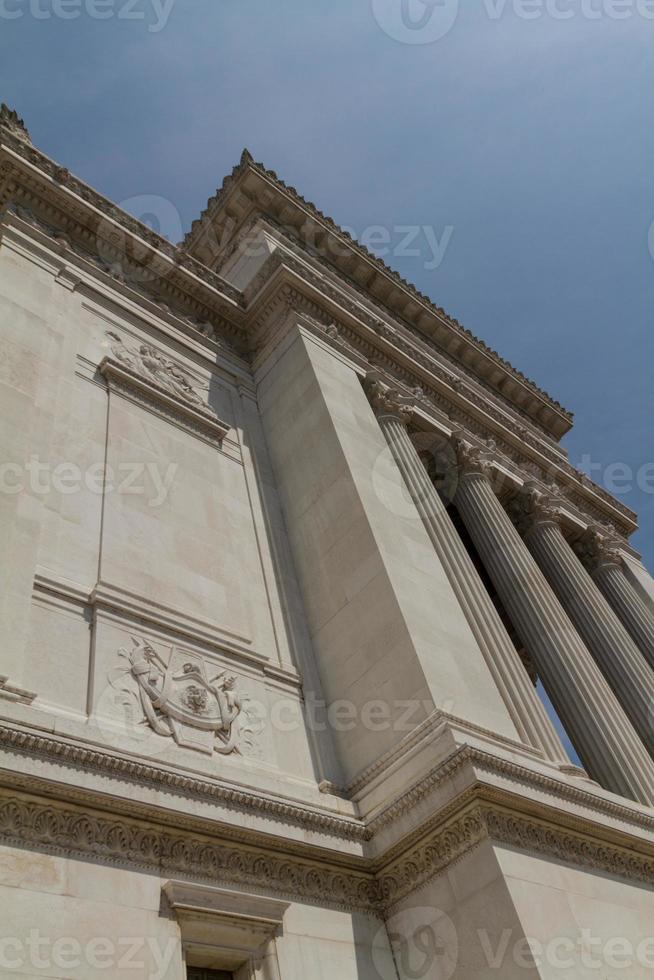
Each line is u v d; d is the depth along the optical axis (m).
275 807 13.51
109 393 20.45
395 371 30.25
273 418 24.91
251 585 19.31
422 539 20.84
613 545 37.22
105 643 14.40
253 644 17.67
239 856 12.69
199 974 11.67
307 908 13.13
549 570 31.91
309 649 18.92
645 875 16.14
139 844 11.55
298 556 20.97
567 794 15.47
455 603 19.50
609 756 21.67
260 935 12.16
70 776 11.05
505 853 13.08
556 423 45.19
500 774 14.09
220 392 25.08
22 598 13.44
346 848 14.08
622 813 16.73
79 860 10.75
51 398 17.98
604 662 28.66
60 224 24.06
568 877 13.98
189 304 27.20
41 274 21.17
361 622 18.05
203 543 19.05
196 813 12.20
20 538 14.29
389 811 14.43
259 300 27.72
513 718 17.89
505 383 42.69
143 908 10.99
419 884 13.80
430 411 29.91
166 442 20.81
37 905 9.91
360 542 19.14
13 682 12.13
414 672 16.12
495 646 19.52
